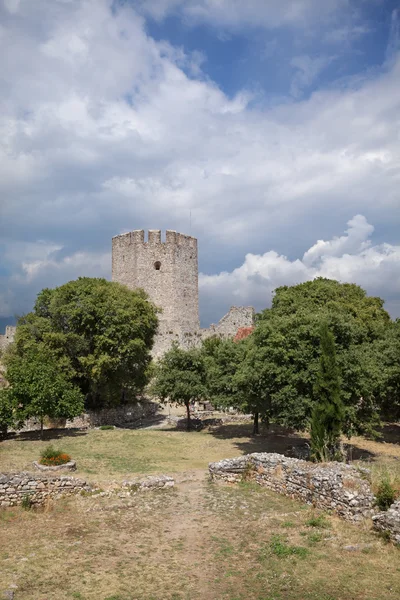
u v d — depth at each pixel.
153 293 67.44
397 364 31.03
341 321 25.02
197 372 39.53
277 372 24.30
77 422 40.62
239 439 33.62
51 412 31.55
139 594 10.03
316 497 15.70
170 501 17.12
